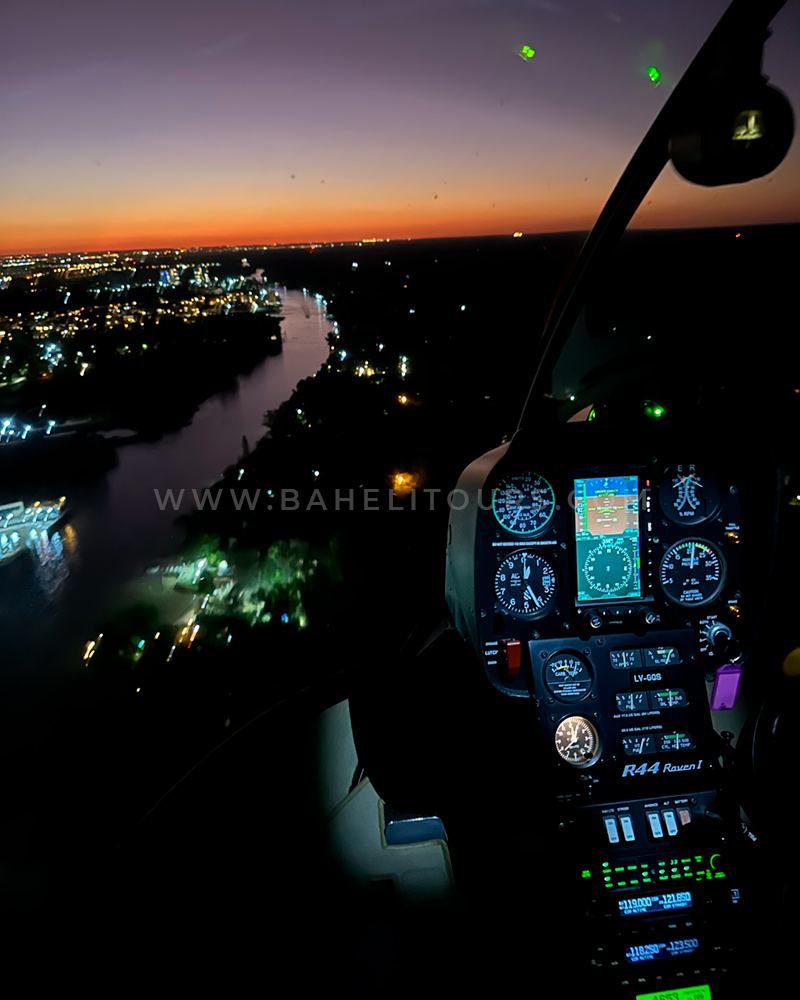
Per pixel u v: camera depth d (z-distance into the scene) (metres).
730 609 0.68
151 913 0.64
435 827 0.71
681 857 0.57
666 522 0.67
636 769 0.62
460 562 0.69
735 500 0.67
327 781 0.77
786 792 0.53
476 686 0.81
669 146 0.44
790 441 0.62
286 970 0.58
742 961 0.52
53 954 0.62
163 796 0.80
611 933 0.54
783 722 0.54
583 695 0.65
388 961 0.58
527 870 0.62
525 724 0.67
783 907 0.51
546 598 0.67
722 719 0.72
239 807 0.75
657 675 0.65
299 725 0.85
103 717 3.75
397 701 0.82
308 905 0.64
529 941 0.57
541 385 0.67
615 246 0.60
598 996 0.52
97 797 2.30
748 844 0.57
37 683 4.42
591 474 0.66
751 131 0.39
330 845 0.70
